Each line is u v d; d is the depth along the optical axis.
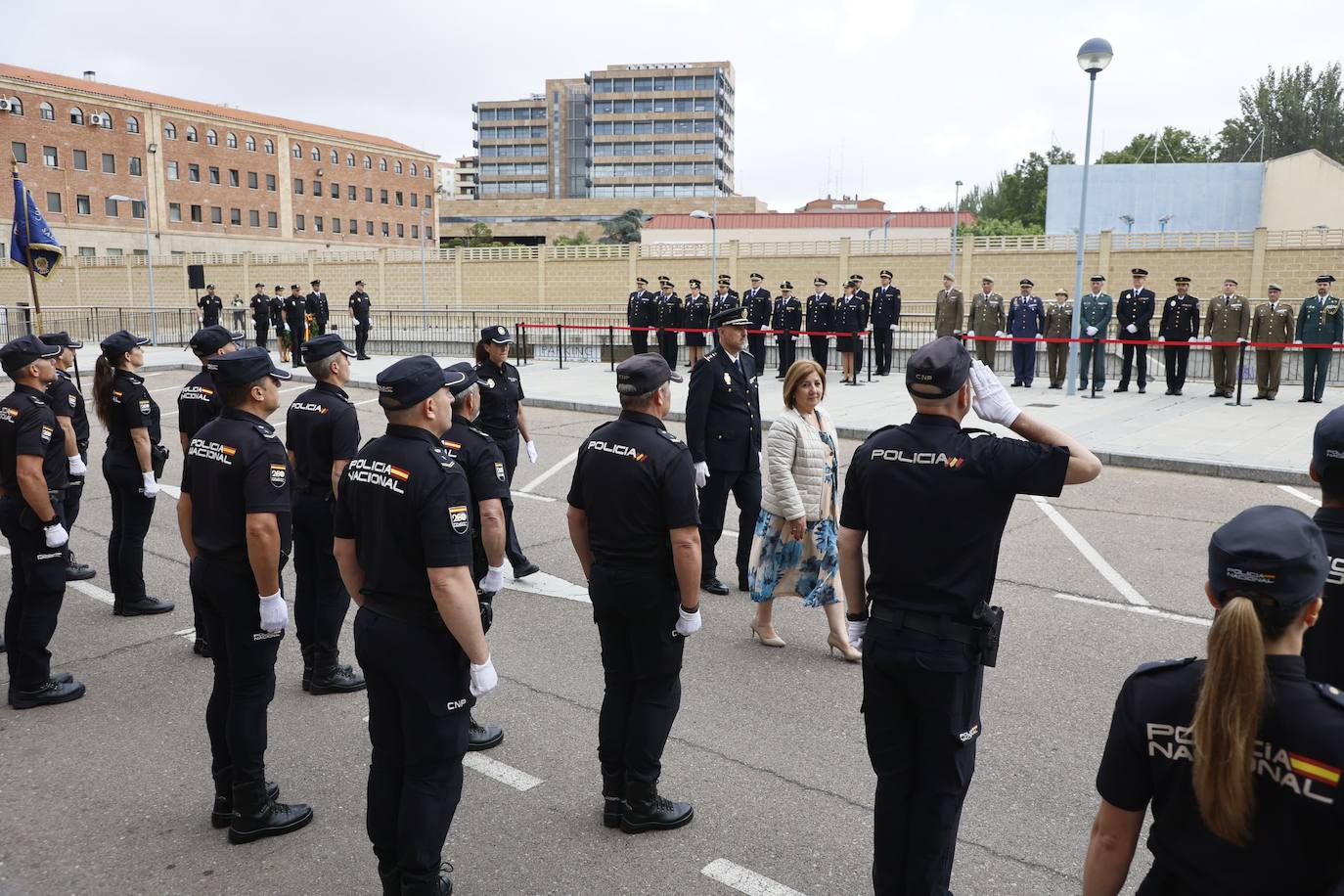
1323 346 15.88
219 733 4.08
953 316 21.83
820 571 5.85
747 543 7.21
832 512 5.93
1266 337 16.77
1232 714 1.81
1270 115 90.00
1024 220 103.75
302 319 24.33
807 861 3.82
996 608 3.17
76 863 3.85
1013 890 3.60
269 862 3.88
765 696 5.37
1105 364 20.52
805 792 4.34
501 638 6.32
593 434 4.10
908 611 3.12
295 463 5.44
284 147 84.44
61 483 5.71
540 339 29.75
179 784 4.50
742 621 6.64
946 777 3.12
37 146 68.12
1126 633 6.27
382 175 94.38
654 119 131.75
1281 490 10.41
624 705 4.09
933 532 3.05
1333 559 2.84
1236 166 51.16
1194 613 6.63
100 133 71.62
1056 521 9.20
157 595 7.24
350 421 5.41
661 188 131.50
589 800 4.32
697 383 6.93
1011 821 4.07
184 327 39.16
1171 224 52.38
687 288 45.22
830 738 4.88
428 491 3.30
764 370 22.59
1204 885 1.93
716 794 4.33
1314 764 1.79
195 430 6.31
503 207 122.56
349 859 3.91
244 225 81.75
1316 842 1.82
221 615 4.02
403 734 3.45
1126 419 14.68
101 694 5.50
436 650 3.39
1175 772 1.95
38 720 5.17
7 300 60.50
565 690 5.51
